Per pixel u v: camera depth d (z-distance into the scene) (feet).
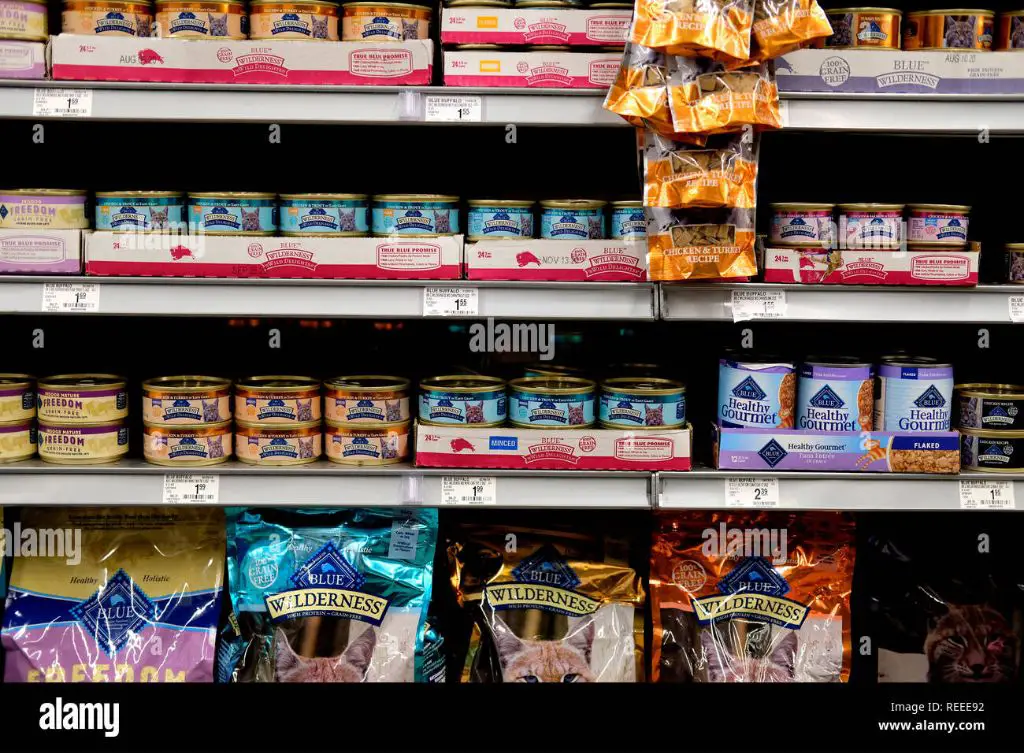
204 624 7.01
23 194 6.44
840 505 6.71
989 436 6.75
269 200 6.68
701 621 7.11
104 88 6.22
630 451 6.72
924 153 8.08
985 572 7.57
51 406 6.68
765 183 8.18
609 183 8.12
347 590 6.93
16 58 6.22
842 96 6.32
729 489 6.73
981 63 6.39
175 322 8.22
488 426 6.78
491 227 6.69
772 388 6.75
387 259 6.54
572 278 6.57
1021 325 8.34
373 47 6.31
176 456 6.70
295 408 6.79
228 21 6.43
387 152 8.08
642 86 6.04
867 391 6.77
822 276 6.57
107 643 6.91
